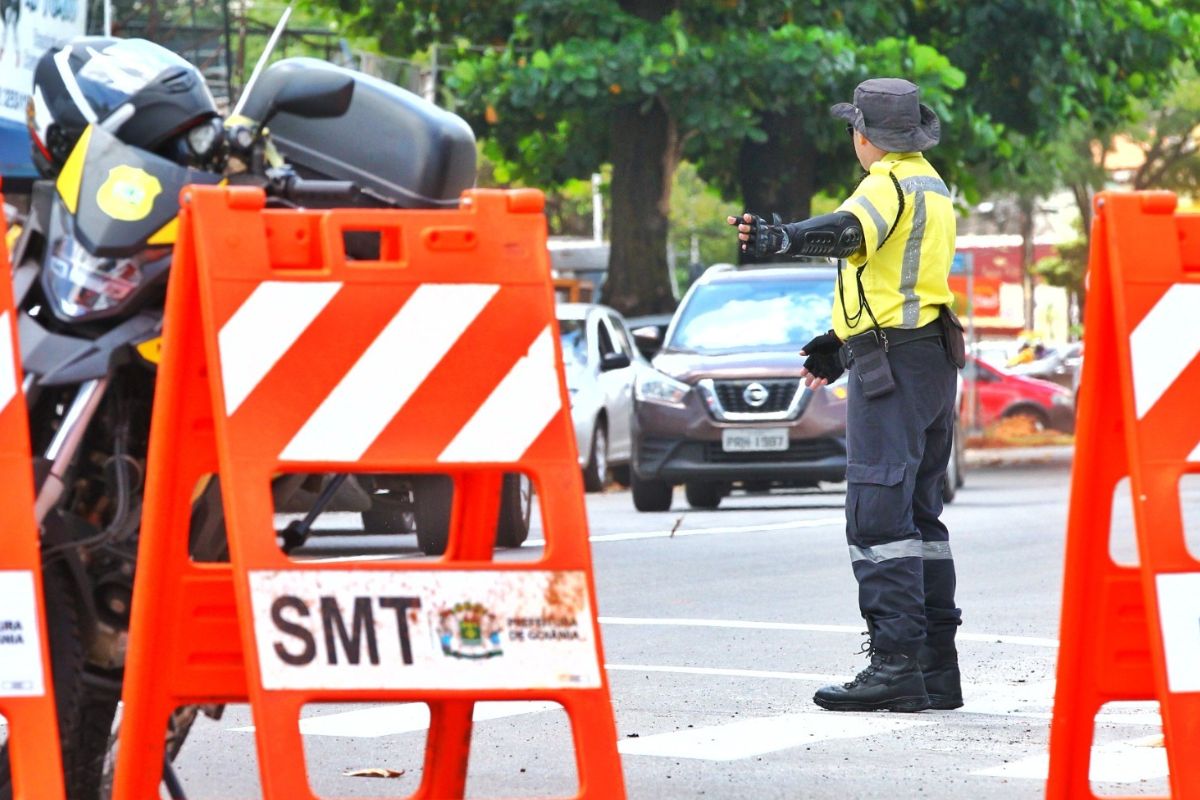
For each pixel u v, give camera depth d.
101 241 11.85
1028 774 15.05
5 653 10.82
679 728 17.06
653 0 66.00
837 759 15.67
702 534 37.62
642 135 68.62
